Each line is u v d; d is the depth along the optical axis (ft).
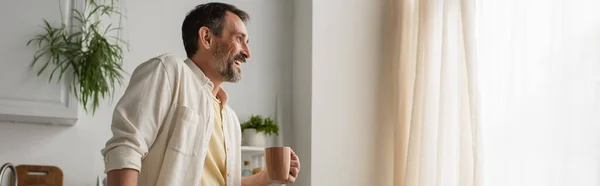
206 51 6.25
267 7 12.64
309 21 11.96
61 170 10.35
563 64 8.79
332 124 11.59
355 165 11.60
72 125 10.60
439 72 10.95
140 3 11.47
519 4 9.65
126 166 4.97
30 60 9.61
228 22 6.34
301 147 11.82
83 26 10.03
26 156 10.27
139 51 11.31
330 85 11.71
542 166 8.98
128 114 5.22
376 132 11.85
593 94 8.33
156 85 5.42
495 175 9.80
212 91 6.30
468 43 10.12
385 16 12.35
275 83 12.44
